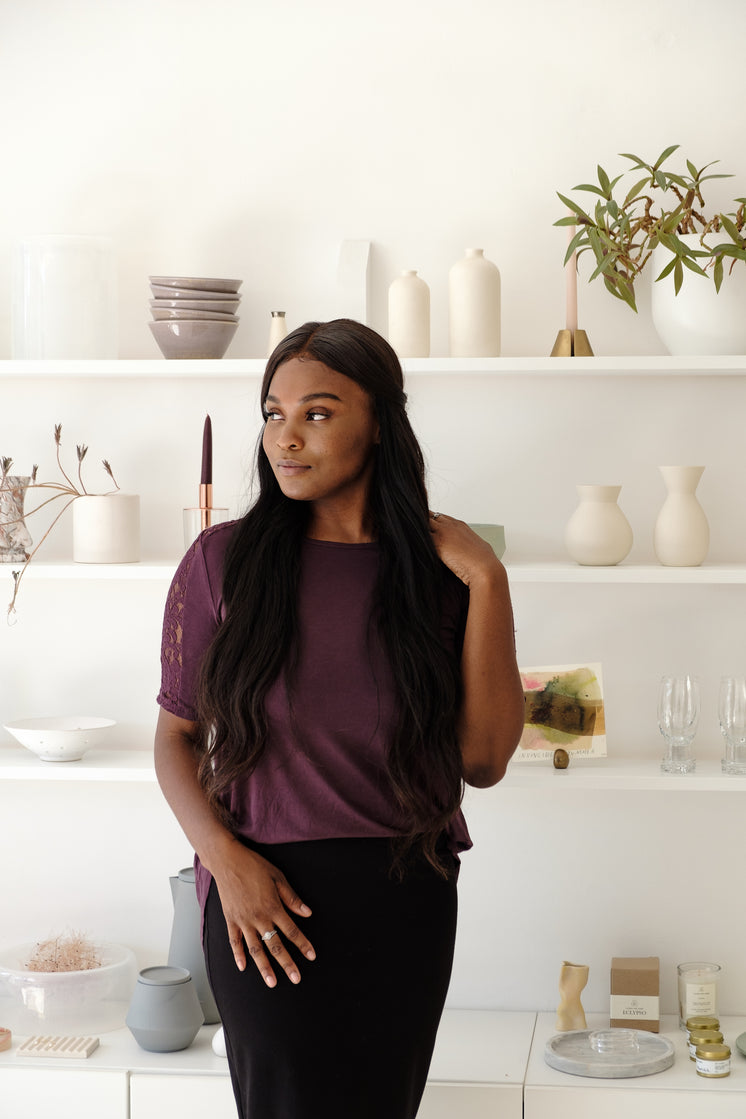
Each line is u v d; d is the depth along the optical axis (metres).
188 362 2.25
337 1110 1.46
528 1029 2.33
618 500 2.40
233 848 1.48
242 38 2.44
